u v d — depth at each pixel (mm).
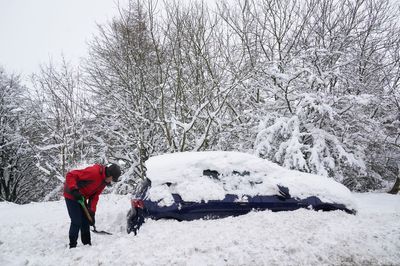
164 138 15828
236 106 16328
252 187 6645
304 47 14828
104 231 6715
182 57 14992
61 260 4852
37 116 19891
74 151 16188
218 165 6633
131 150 16469
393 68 16281
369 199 10930
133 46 13820
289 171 7336
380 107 14891
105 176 6148
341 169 14055
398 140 14641
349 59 14633
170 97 15094
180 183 6234
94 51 16797
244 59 16453
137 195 6133
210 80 15156
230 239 5164
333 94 14711
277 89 14445
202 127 14992
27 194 25781
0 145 22125
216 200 6203
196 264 4402
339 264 4461
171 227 5641
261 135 13000
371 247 4914
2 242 6348
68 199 5891
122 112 15617
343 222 6016
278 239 5133
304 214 6359
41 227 7504
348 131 14273
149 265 4438
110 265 4531
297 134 12562
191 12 14781
